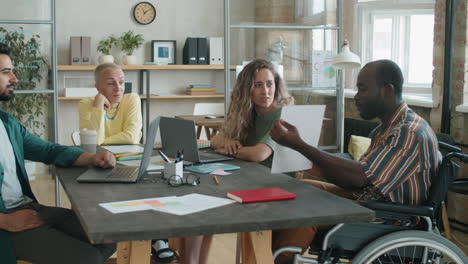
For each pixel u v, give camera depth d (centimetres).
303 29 466
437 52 410
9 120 230
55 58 411
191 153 252
